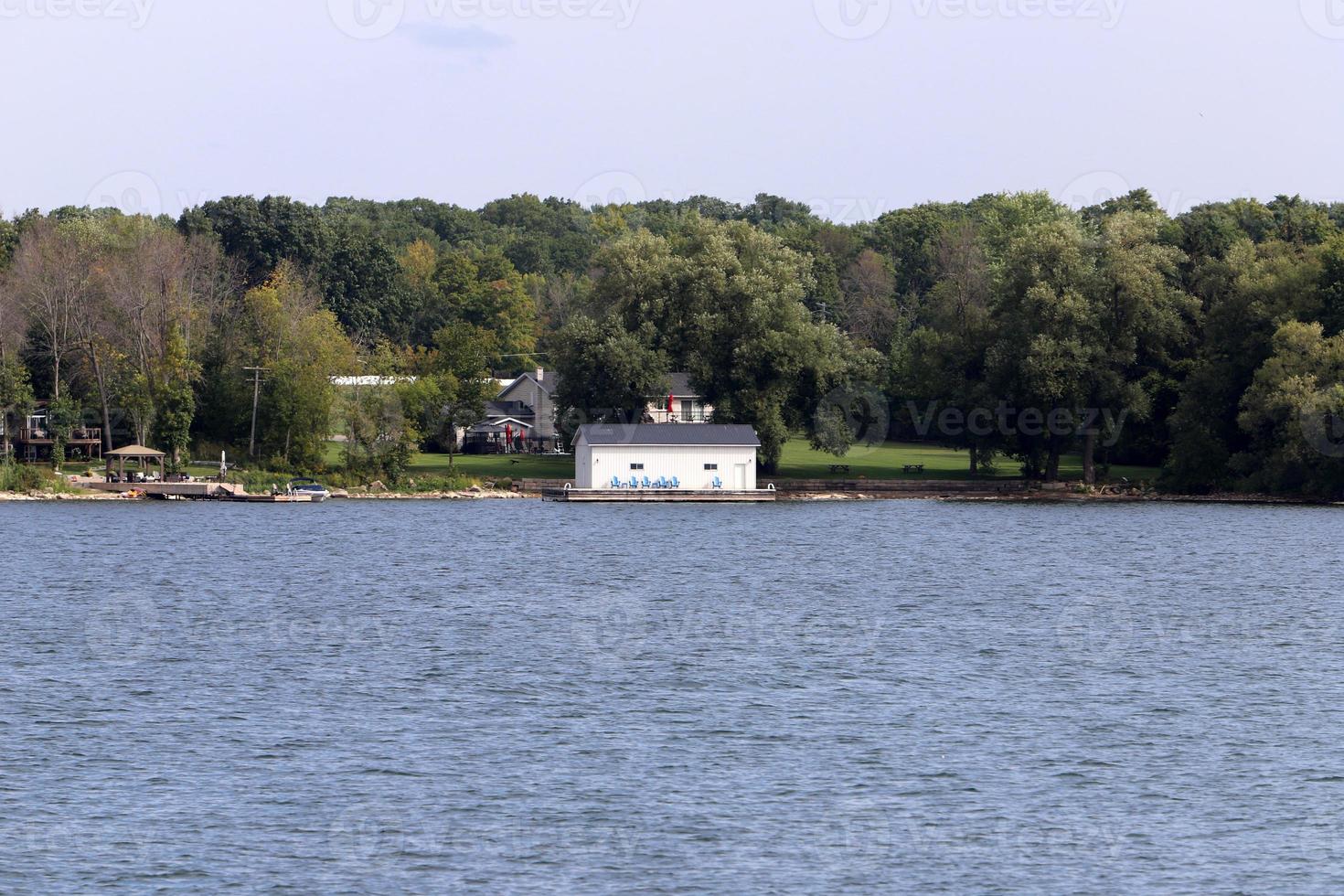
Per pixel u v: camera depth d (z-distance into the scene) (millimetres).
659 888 127562
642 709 186500
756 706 188375
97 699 190250
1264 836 139750
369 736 172375
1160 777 157250
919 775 157500
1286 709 188000
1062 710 186375
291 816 143875
